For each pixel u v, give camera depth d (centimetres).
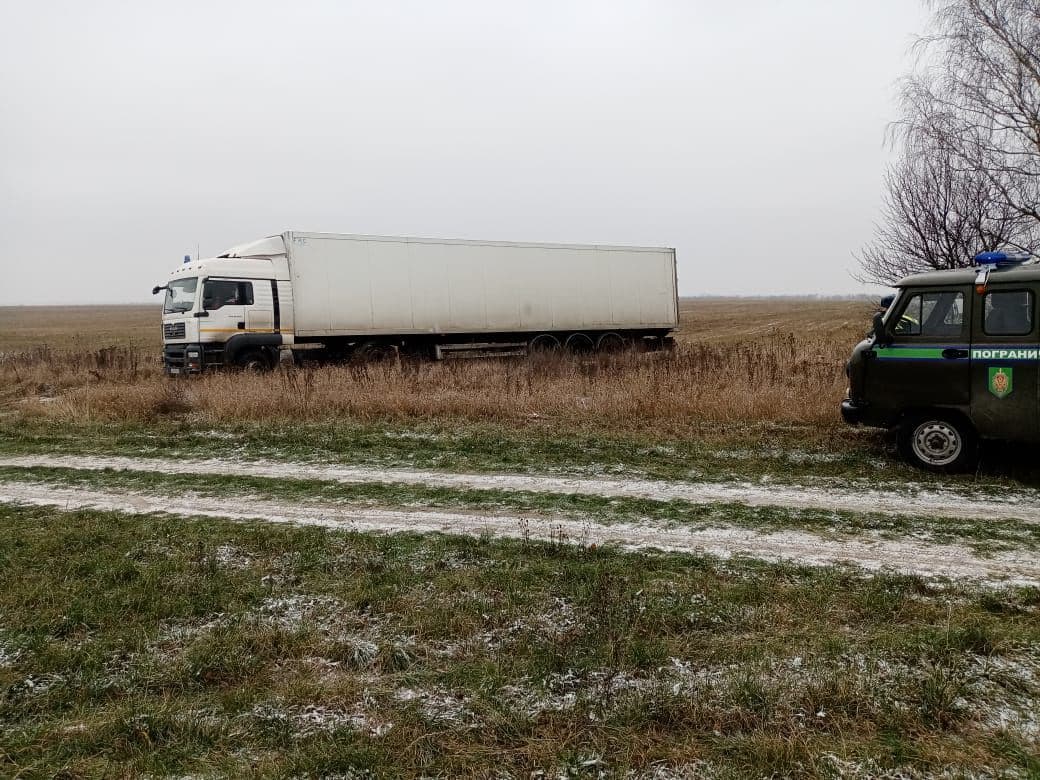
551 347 2203
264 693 372
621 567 534
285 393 1352
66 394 1561
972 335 789
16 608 482
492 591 489
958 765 301
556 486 797
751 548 582
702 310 9400
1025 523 634
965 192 1278
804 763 303
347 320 1938
